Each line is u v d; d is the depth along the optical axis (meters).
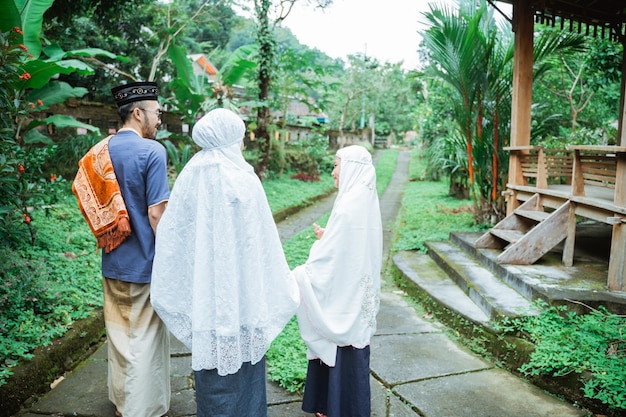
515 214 5.75
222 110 2.14
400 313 4.62
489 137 7.42
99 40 9.94
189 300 2.16
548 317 3.58
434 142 15.20
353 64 22.58
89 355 3.47
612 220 3.95
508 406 2.85
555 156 5.69
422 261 6.11
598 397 2.64
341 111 23.98
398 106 34.47
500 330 3.58
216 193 2.06
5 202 3.78
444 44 6.59
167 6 10.77
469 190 10.74
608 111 10.96
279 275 2.19
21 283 3.48
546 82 10.28
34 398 2.84
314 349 2.47
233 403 2.13
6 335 3.15
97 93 10.47
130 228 2.47
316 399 2.60
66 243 5.16
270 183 12.14
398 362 3.47
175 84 9.81
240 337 2.11
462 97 7.17
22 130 6.94
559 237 4.85
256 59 11.56
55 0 7.31
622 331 3.22
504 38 7.48
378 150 29.86
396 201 12.26
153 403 2.51
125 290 2.51
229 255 2.04
